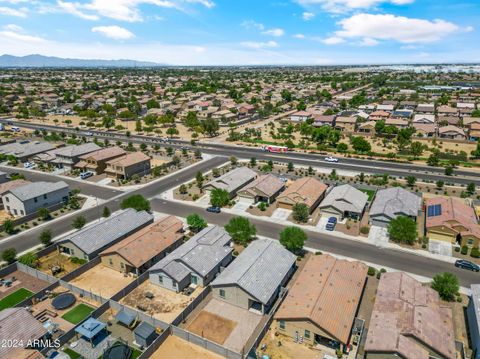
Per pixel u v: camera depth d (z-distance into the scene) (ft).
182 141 475.72
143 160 341.41
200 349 132.98
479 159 372.58
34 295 158.71
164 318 149.89
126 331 142.51
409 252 201.36
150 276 173.88
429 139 449.06
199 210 260.42
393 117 565.94
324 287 148.77
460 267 185.98
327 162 377.71
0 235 225.35
